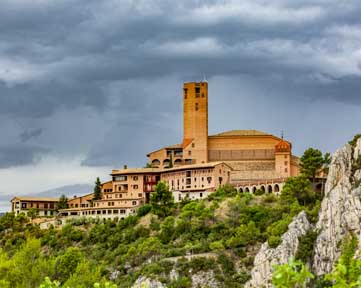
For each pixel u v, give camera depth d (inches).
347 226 7490.2
